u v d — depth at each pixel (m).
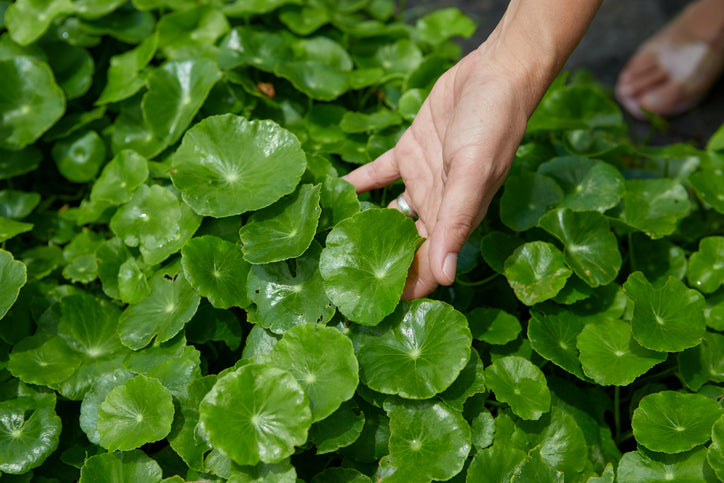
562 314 0.86
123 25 1.03
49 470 0.83
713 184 0.94
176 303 0.84
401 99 0.96
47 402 0.83
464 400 0.80
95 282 0.93
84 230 0.95
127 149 0.96
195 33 1.03
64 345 0.86
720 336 0.86
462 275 0.91
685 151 0.97
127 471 0.79
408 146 0.87
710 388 0.84
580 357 0.83
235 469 0.77
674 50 1.18
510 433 0.81
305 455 0.82
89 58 1.01
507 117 0.81
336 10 1.08
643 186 0.93
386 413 0.81
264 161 0.85
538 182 0.91
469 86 0.82
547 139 1.00
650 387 0.86
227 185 0.85
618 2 1.40
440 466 0.78
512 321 0.86
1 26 1.01
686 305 0.84
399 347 0.81
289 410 0.77
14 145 0.96
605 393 0.87
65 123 0.99
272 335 0.83
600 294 0.88
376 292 0.80
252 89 0.98
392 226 0.81
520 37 0.82
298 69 0.98
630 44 1.32
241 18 1.05
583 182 0.91
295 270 0.83
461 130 0.81
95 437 0.81
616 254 0.87
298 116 0.99
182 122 0.94
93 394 0.82
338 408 0.79
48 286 0.90
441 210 0.80
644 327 0.82
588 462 0.81
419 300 0.81
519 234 0.92
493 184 0.82
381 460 0.79
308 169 0.86
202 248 0.84
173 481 0.79
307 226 0.81
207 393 0.79
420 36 1.07
